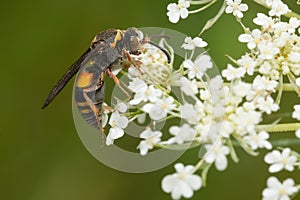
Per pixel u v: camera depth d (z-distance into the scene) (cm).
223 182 15
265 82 11
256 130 11
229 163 15
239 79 11
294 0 15
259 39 12
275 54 12
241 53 15
